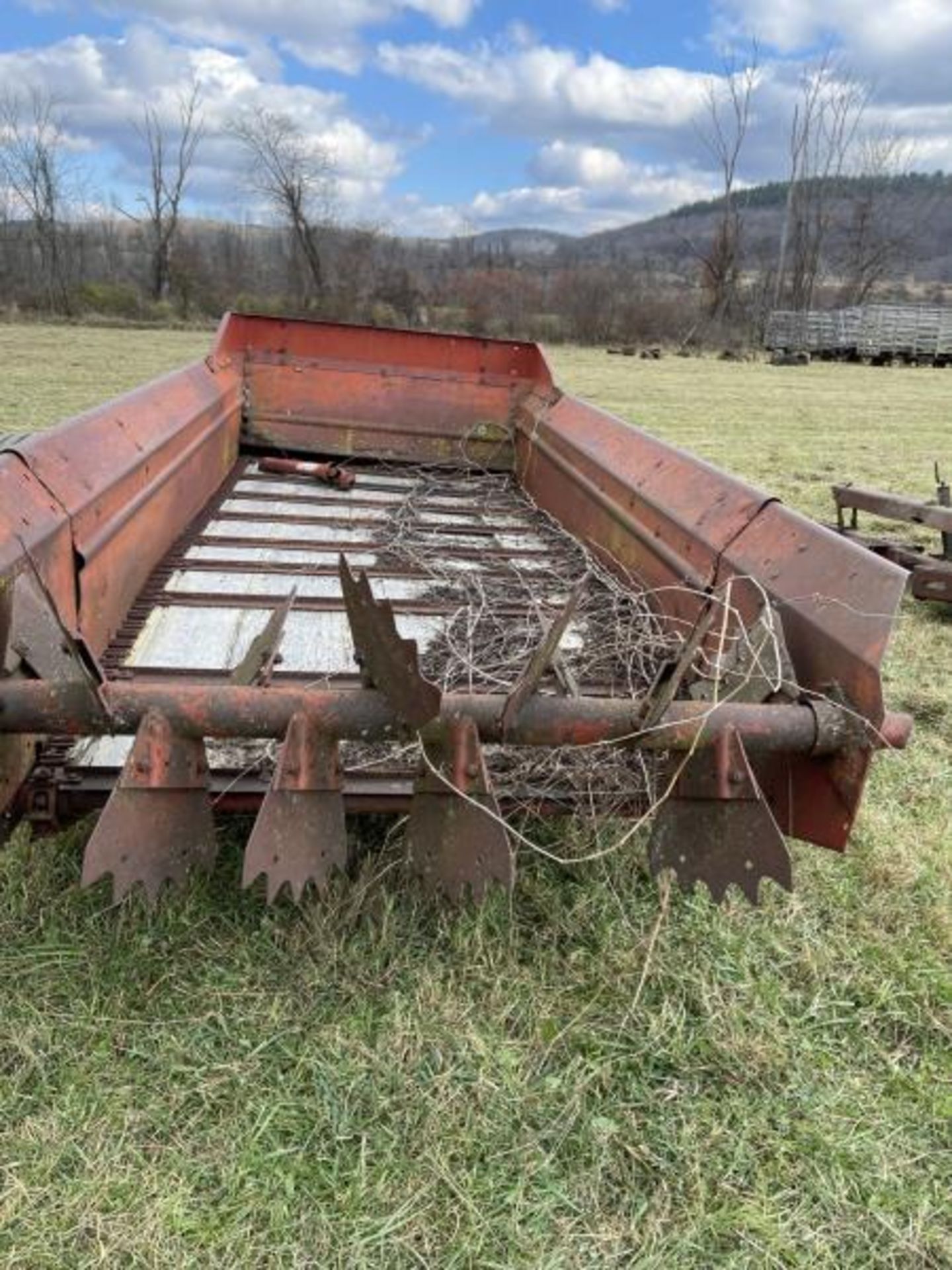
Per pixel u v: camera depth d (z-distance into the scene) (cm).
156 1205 180
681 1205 190
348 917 246
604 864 277
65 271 4331
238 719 203
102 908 245
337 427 594
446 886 211
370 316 4050
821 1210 191
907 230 5672
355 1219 181
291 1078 207
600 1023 230
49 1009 218
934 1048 235
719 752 215
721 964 251
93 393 1417
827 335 3828
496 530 479
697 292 4638
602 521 420
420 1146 196
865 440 1421
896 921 281
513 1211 185
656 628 338
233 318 579
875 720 216
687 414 1677
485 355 602
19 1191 179
